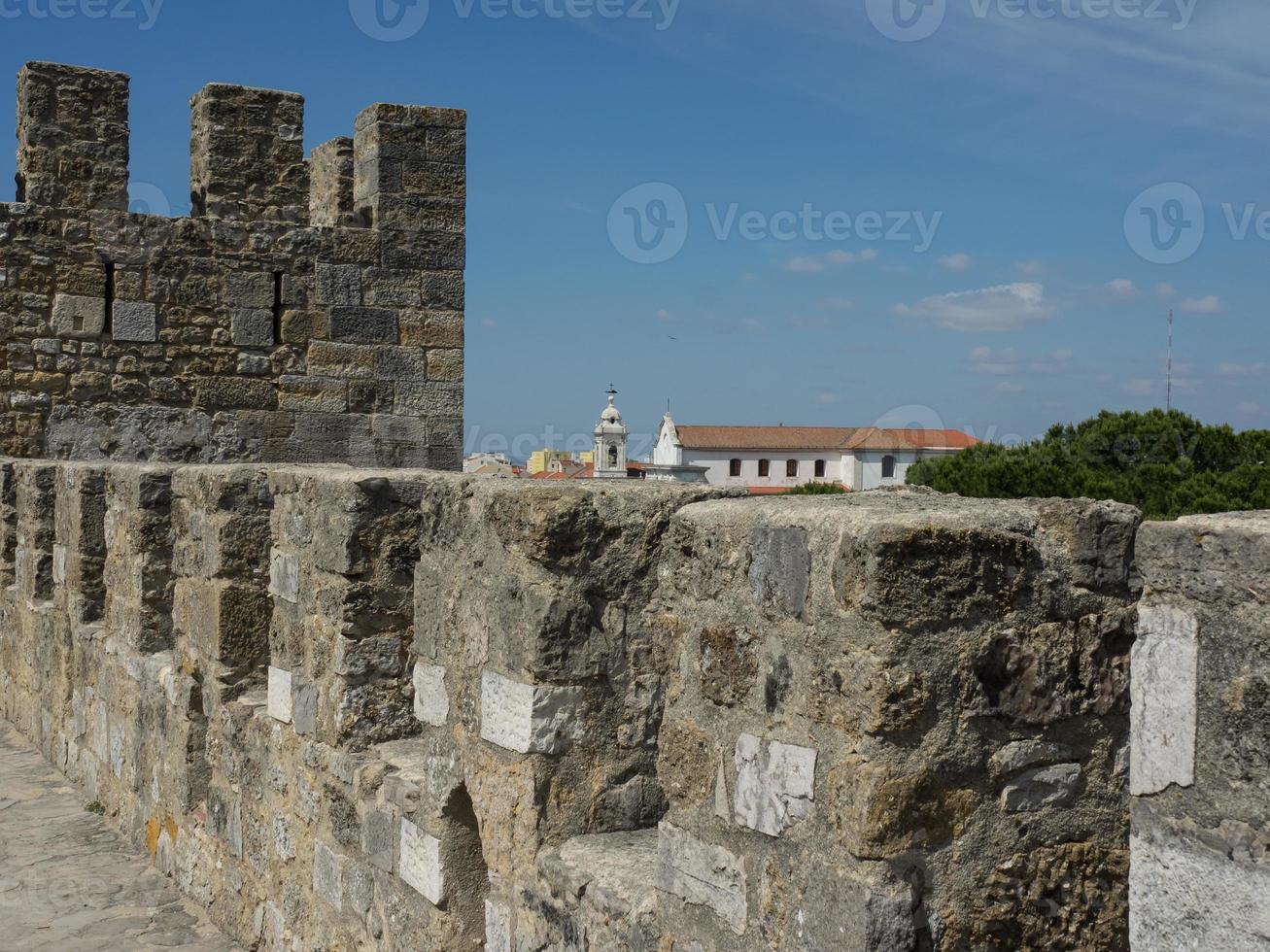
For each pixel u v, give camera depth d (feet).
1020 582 9.71
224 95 44.78
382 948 16.72
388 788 16.67
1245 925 7.50
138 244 43.70
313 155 50.37
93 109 42.96
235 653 22.07
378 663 18.10
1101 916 10.07
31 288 42.39
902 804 9.39
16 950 20.40
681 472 215.51
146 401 44.04
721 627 10.97
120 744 26.63
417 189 47.29
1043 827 9.87
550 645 13.44
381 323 47.01
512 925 13.84
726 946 10.84
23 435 42.39
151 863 24.67
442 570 15.35
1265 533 7.43
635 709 13.83
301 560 19.22
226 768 21.75
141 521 25.73
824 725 9.84
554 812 13.60
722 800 10.92
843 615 9.62
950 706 9.52
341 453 46.60
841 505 10.46
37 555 32.94
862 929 9.36
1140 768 8.11
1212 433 79.92
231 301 45.03
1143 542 8.09
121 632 27.14
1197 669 7.77
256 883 20.59
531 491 13.67
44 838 26.11
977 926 9.66
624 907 12.09
